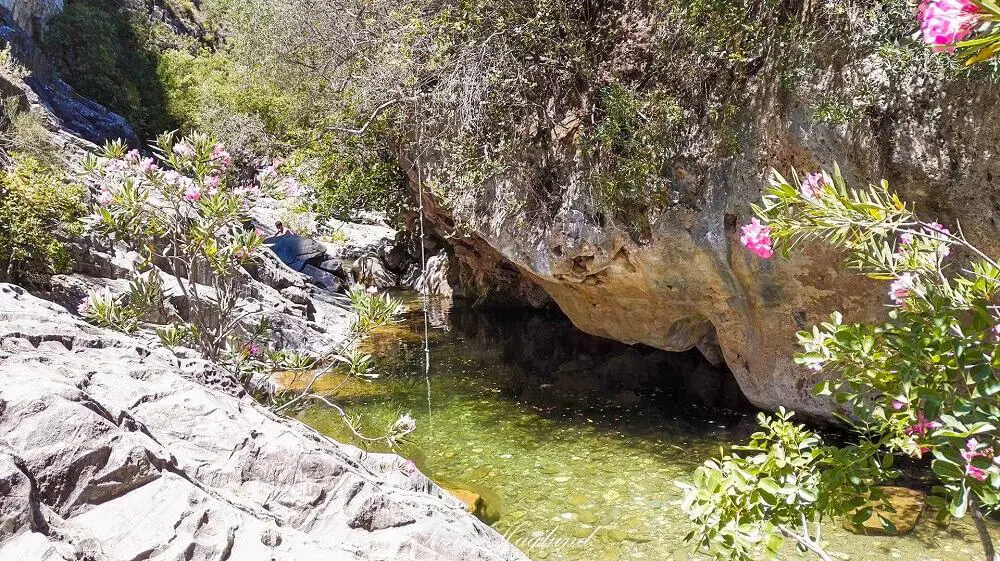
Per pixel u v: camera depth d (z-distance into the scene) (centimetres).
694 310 806
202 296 943
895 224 253
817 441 293
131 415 264
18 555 176
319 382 942
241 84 1769
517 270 1438
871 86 526
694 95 686
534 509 548
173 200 562
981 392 228
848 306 611
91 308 520
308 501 278
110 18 2569
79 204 985
